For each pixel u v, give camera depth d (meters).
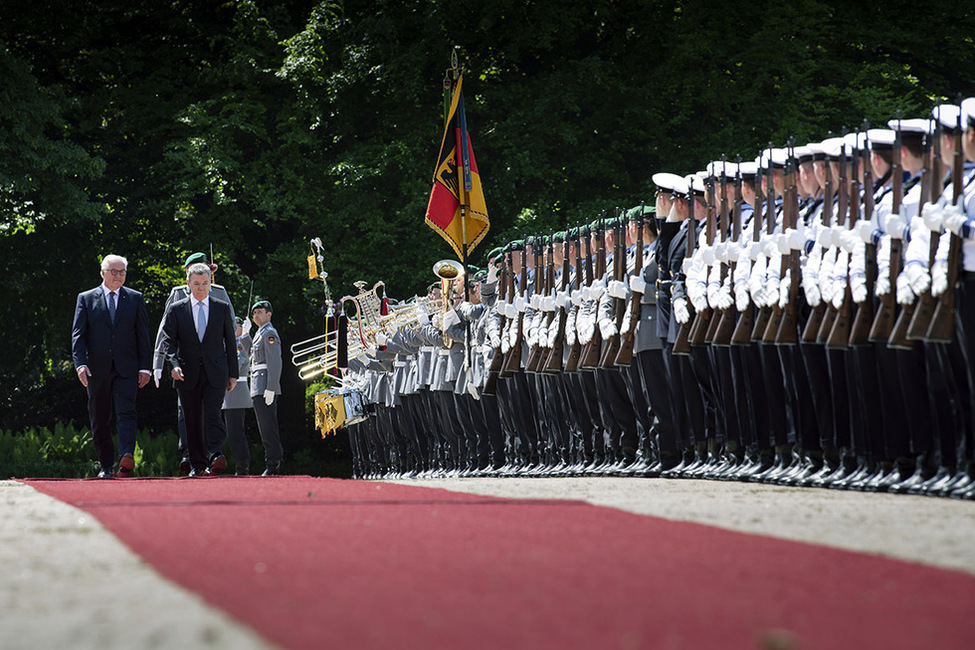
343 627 8.88
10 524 15.70
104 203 68.94
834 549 12.58
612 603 9.81
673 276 26.98
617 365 28.23
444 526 14.99
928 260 19.22
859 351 21.27
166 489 22.69
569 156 68.12
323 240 67.75
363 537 13.98
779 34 64.94
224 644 8.28
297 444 77.19
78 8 73.19
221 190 67.25
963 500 18.69
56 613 9.55
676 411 27.28
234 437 42.12
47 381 82.75
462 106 39.72
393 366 47.91
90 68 74.12
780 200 25.22
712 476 26.09
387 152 65.56
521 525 15.03
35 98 64.88
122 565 12.02
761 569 11.40
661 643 8.34
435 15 67.44
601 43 71.06
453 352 40.03
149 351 34.69
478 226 39.44
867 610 9.51
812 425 23.25
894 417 20.80
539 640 8.44
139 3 73.00
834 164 22.17
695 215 26.80
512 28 68.06
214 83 69.12
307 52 66.62
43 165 64.00
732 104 67.38
